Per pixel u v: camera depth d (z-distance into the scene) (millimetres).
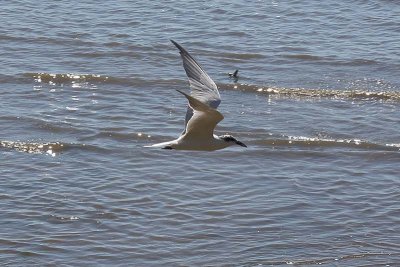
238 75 33000
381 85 32375
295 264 21391
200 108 14734
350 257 21688
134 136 28047
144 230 22688
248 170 25953
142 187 24812
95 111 29906
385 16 38000
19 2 39094
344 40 36000
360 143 27812
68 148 27062
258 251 21891
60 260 21391
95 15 37906
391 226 23047
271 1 39344
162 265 21328
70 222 22938
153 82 32219
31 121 28859
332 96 31484
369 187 25062
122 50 34812
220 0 39500
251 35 36281
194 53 34719
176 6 38781
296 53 34781
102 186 24812
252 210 23703
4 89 31375
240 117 29719
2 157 26438
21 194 24250
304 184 25141
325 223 23156
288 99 31250
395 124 29328
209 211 23609
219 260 21531
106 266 21250
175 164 26172
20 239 22141
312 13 38250
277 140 27875
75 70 33094
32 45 35125
